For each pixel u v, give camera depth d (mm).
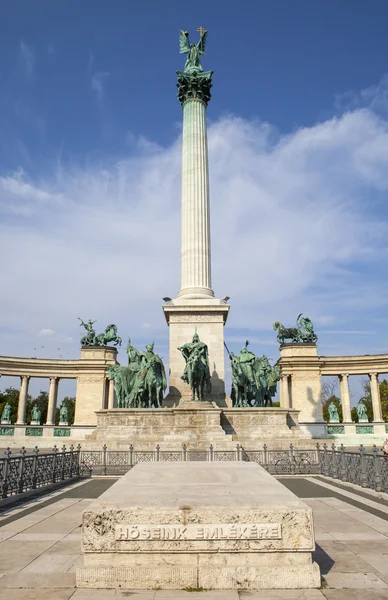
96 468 25219
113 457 26125
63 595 6723
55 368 70688
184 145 44500
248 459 26078
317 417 67812
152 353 37344
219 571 6934
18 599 6617
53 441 61156
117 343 74812
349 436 61781
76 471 23516
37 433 63406
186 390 37812
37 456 18422
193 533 7004
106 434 32562
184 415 32250
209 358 38500
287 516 7086
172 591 6785
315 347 71250
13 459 16297
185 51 49875
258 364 37906
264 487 8766
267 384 38406
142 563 6980
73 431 66000
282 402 70312
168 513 7082
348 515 12992
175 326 39219
